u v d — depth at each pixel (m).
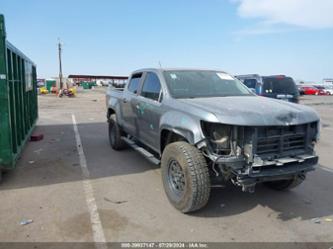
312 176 6.02
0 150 5.04
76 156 7.30
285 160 3.87
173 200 4.36
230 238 3.65
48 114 17.30
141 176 5.84
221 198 4.82
